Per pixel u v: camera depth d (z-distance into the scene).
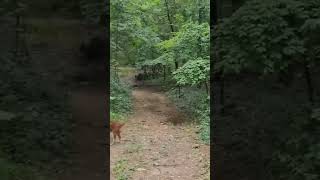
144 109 16.88
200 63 12.76
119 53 20.08
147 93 21.09
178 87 17.67
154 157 9.87
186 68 12.80
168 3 20.86
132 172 8.69
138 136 12.27
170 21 21.19
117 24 17.95
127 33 18.72
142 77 24.92
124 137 12.08
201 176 8.37
